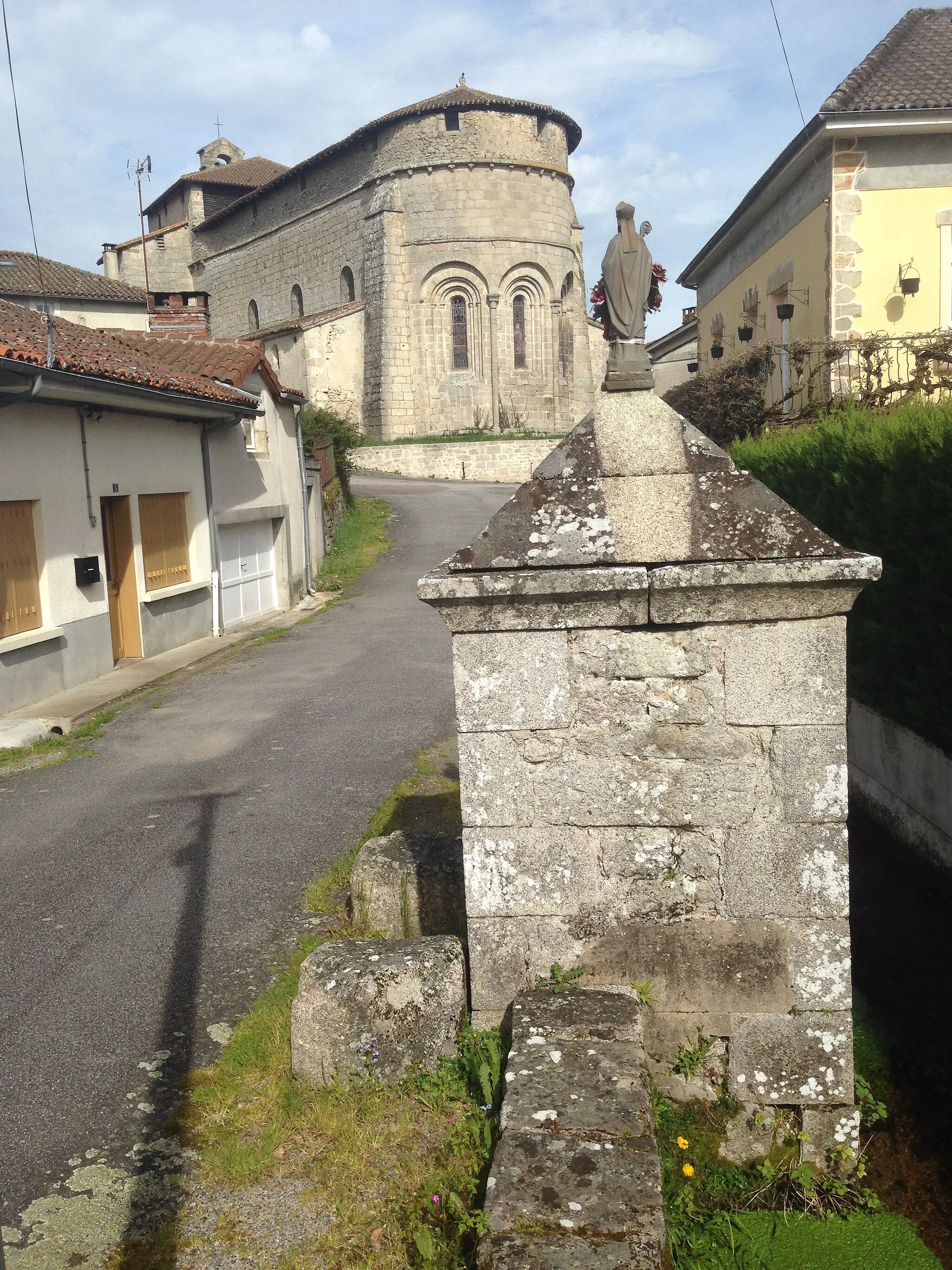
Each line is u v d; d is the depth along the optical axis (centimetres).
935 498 541
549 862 341
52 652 1117
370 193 3875
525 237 3769
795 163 1319
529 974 346
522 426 3844
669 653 328
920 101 1177
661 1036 339
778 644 323
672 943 337
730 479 333
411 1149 329
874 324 1248
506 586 320
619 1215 246
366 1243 295
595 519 333
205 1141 348
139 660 1321
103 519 1278
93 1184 329
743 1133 334
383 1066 361
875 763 680
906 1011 456
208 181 5078
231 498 1578
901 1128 373
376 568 2070
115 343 1477
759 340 1611
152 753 893
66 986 469
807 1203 325
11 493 1038
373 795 728
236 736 927
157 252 5184
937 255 1238
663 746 332
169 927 528
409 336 3797
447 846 492
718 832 332
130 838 673
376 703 1016
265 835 661
